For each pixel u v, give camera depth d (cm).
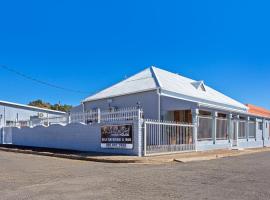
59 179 925
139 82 2559
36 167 1234
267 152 2286
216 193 724
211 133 2205
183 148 1886
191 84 2925
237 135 2595
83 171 1109
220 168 1179
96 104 2636
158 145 1714
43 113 3634
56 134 2202
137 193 723
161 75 2675
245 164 1328
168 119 2227
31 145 2475
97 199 665
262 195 705
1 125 2994
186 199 665
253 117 2972
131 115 1686
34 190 761
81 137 1981
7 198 679
